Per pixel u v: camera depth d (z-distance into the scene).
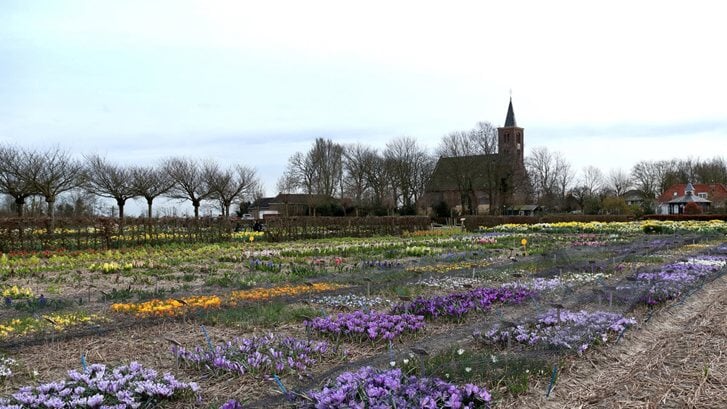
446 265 18.30
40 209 48.31
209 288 13.76
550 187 93.94
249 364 7.05
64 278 15.89
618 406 6.28
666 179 106.00
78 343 8.44
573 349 7.87
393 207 82.94
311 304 11.40
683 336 9.18
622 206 76.75
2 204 49.22
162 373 6.98
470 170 80.00
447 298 11.07
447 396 5.82
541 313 9.55
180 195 58.12
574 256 18.14
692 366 7.60
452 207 85.44
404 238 34.41
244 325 9.42
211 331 9.13
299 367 7.06
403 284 13.77
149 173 53.03
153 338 8.69
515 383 6.62
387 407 5.39
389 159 84.75
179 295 12.40
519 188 80.81
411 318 9.52
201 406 6.03
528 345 7.96
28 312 10.59
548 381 6.90
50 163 38.25
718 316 10.66
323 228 35.22
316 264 19.16
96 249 24.08
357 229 37.38
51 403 5.75
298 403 5.87
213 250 24.89
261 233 33.34
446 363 6.77
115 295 12.20
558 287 12.58
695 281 13.67
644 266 16.33
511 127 111.50
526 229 42.12
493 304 11.16
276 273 16.50
